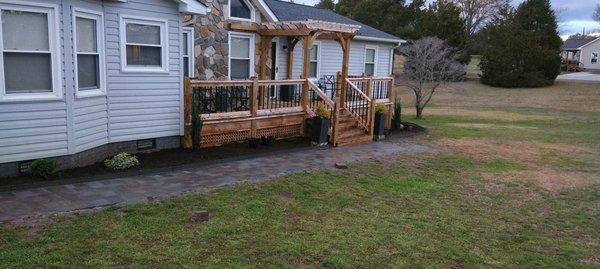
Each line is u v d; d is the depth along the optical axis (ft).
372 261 15.39
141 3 27.40
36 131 22.45
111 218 17.79
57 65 22.50
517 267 15.83
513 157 37.29
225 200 20.88
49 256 14.11
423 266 15.30
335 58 56.08
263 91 37.35
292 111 36.73
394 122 47.93
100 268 13.55
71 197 20.20
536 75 108.06
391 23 130.21
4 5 20.44
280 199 21.67
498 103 89.51
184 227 17.25
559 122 63.87
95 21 25.07
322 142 35.96
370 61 63.87
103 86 25.96
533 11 111.55
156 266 13.92
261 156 30.89
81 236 15.87
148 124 29.04
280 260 14.90
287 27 39.04
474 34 146.61
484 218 21.11
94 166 24.99
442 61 84.64
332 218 19.51
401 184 26.07
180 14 29.68
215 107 32.78
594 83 112.37
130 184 22.76
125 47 27.09
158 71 28.89
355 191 23.98
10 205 18.75
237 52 41.93
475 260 16.14
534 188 27.32
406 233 18.26
